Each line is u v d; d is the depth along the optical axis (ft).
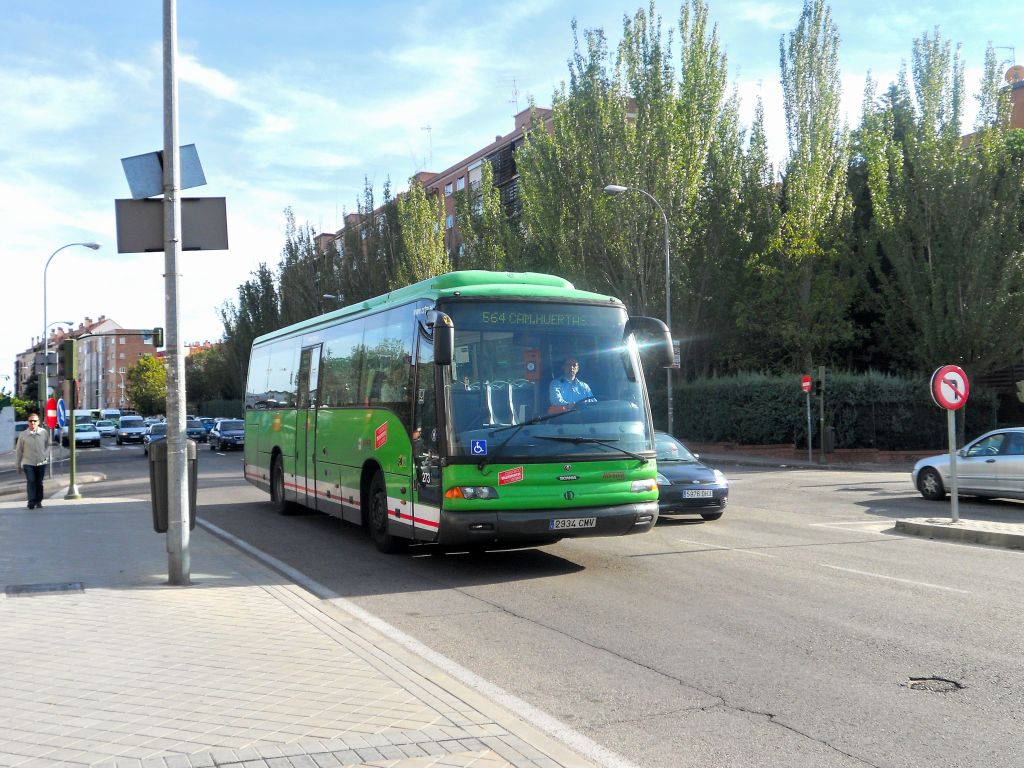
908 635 23.90
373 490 40.06
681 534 43.93
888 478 81.51
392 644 22.57
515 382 32.91
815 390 102.27
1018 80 143.02
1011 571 33.32
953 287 106.73
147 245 30.09
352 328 43.29
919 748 16.02
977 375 116.98
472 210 169.17
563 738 16.58
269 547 42.11
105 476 101.65
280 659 20.48
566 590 30.66
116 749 14.66
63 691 17.98
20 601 27.14
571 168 121.19
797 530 45.39
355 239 205.16
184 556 30.22
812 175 114.42
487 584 32.14
